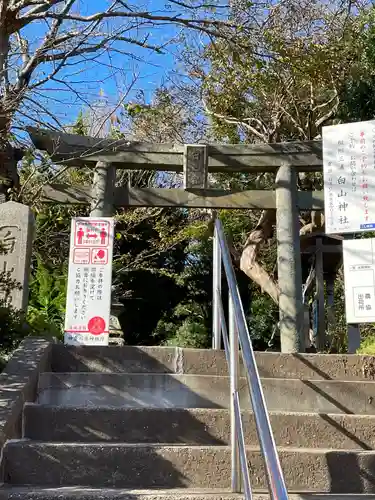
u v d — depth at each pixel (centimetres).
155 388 370
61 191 774
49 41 646
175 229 1388
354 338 695
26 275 612
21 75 648
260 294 1407
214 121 1198
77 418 317
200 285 1517
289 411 367
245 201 794
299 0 984
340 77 994
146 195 785
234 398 261
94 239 604
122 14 652
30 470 274
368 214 600
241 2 816
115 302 1350
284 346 741
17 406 301
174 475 277
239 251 1285
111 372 393
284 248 773
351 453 289
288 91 1070
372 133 622
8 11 619
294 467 285
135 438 317
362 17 1002
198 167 784
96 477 275
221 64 1043
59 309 814
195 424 321
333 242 1130
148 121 1210
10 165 696
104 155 781
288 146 808
